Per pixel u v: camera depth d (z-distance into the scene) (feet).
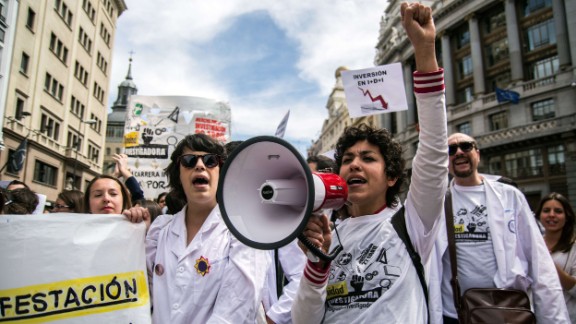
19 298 5.29
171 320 5.88
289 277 6.91
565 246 10.78
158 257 6.57
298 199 4.06
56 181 78.07
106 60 101.60
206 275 6.05
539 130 66.03
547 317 7.50
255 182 4.32
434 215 5.14
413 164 5.35
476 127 78.23
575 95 63.10
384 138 5.84
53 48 74.79
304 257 7.02
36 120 68.69
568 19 64.64
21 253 5.42
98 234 5.96
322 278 4.78
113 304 5.77
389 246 5.27
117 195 8.50
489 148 73.67
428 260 5.47
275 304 6.51
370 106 7.18
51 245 5.59
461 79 85.97
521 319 7.00
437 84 5.00
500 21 78.23
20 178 64.80
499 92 70.28
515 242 8.18
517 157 70.59
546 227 11.09
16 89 62.80
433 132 5.03
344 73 7.36
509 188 8.83
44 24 70.44
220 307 5.81
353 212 6.15
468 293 7.68
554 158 65.31
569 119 62.49
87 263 5.74
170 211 8.57
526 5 73.26
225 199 4.05
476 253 8.38
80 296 5.58
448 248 8.39
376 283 5.07
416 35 4.96
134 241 6.24
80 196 11.96
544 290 7.65
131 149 16.05
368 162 5.71
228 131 16.58
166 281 6.31
